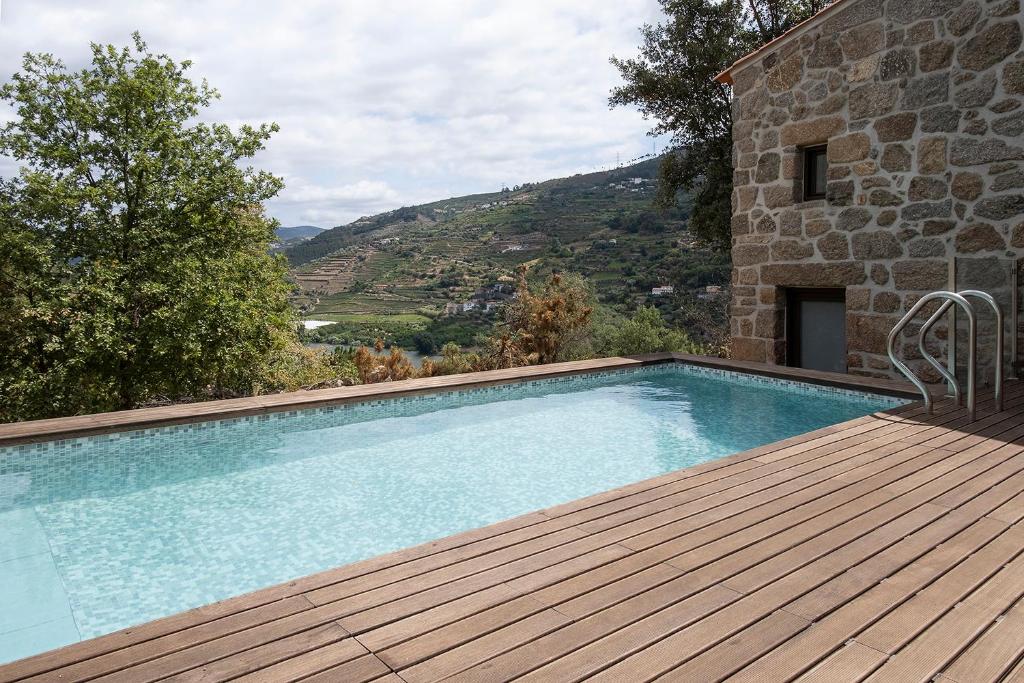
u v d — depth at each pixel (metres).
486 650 1.60
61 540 3.50
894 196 6.30
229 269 13.79
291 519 3.78
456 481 4.40
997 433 3.84
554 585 1.97
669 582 1.99
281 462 4.80
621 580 2.01
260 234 14.75
